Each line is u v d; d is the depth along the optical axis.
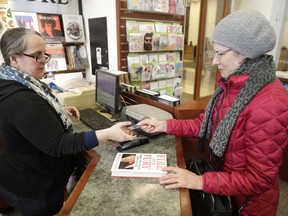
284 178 2.23
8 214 1.91
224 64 0.93
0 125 1.00
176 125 1.31
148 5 2.17
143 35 2.18
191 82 5.45
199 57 4.16
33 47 1.05
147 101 1.80
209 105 1.13
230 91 1.00
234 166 0.96
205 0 3.84
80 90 2.02
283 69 4.25
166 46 2.40
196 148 1.58
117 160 1.10
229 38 0.86
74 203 0.86
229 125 0.92
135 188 0.93
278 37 4.11
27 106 0.92
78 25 2.58
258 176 0.83
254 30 0.81
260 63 0.89
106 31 2.25
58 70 2.56
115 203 0.85
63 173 1.22
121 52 2.13
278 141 0.80
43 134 0.93
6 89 0.97
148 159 1.11
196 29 5.20
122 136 1.08
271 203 0.98
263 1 3.80
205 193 0.97
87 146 1.00
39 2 2.44
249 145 0.85
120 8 2.01
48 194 1.14
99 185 0.96
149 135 1.37
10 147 1.06
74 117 1.79
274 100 0.79
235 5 4.10
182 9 2.49
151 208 0.83
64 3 2.56
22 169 1.08
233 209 1.00
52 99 1.17
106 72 1.80
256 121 0.82
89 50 2.65
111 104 1.75
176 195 0.89
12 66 1.06
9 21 2.15
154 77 2.39
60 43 2.57
